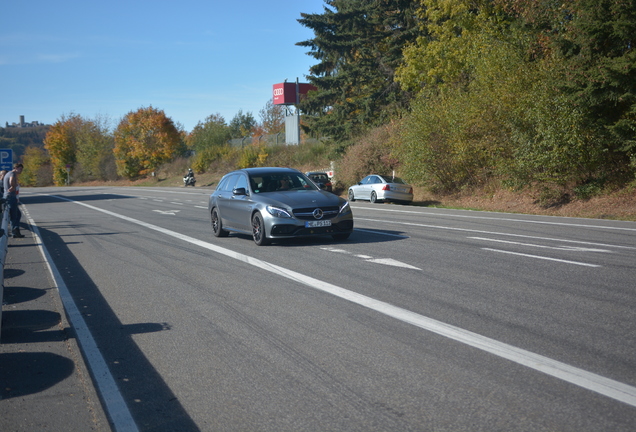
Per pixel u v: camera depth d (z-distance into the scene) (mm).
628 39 16969
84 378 4520
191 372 4602
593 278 7414
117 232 16156
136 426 3652
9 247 13578
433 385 4035
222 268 9367
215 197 14039
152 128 72062
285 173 13031
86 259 11195
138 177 77125
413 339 5109
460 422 3438
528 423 3371
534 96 19719
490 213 19422
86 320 6422
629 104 17859
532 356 4512
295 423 3562
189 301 7121
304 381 4262
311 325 5746
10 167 23188
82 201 36500
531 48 22234
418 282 7539
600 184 19375
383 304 6434
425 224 15461
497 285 7168
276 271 8820
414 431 3357
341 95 44906
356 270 8586
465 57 30203
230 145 65312
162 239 13969
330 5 47438
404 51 33688
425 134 26859
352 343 5098
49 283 8742
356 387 4082
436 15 32031
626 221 15445
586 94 17688
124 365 4848
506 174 22500
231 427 3562
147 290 7934
